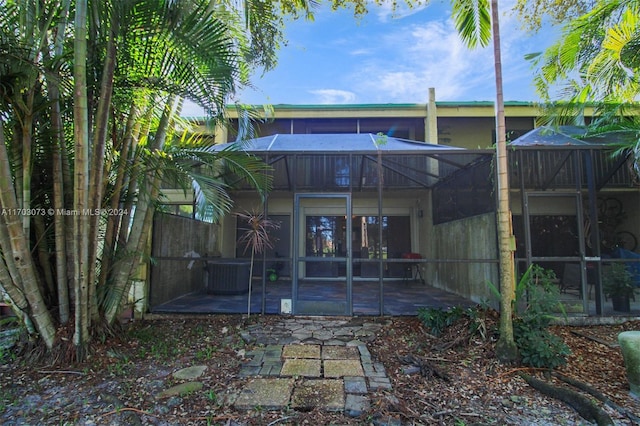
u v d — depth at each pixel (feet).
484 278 19.27
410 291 25.41
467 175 21.71
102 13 10.50
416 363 11.21
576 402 8.77
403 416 8.21
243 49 16.99
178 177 13.65
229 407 8.55
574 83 18.37
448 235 25.23
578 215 17.47
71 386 9.68
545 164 22.15
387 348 12.78
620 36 14.35
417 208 31.91
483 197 19.44
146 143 14.46
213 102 12.77
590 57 17.03
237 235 31.17
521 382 10.09
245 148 17.34
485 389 9.67
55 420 8.06
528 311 12.44
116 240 13.60
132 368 10.88
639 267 18.44
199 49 11.38
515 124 32.58
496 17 12.21
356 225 31.96
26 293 10.96
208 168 16.89
